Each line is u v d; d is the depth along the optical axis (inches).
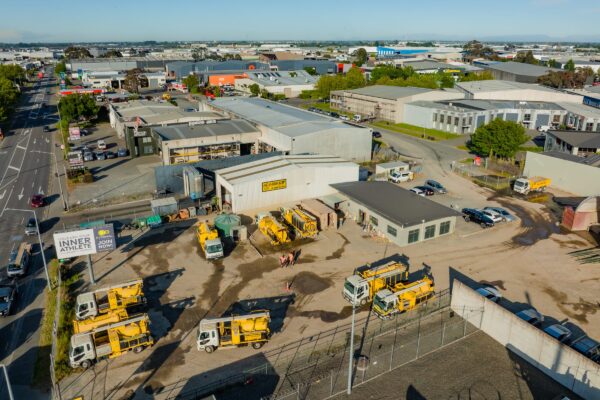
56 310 1416.1
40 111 5349.4
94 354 1172.5
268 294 1508.4
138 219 2017.7
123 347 1205.7
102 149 3420.3
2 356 1224.2
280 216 2140.7
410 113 4429.1
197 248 1834.4
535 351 1173.7
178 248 1833.2
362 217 2069.4
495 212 2092.8
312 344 1267.2
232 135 3006.9
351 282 1440.7
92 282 1572.3
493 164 3053.6
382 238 1931.6
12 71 7795.3
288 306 1443.2
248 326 1240.2
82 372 1160.2
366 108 4958.2
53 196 2448.3
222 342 1235.9
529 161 2738.7
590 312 1418.6
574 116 3912.4
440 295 1509.6
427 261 1736.0
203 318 1380.4
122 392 1091.9
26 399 1074.1
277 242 1861.5
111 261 1732.3
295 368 1172.5
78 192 2501.2
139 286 1439.5
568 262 1728.6
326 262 1723.7
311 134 2819.9
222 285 1562.5
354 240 1913.1
